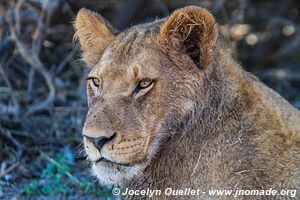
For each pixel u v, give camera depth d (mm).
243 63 23484
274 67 24422
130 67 10203
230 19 23297
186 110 10375
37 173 15031
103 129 9859
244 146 10422
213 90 10469
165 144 10461
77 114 17109
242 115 10555
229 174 10352
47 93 18859
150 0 23203
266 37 24516
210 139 10453
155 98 10211
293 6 26281
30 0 18594
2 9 18859
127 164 10117
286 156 10445
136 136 10055
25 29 19250
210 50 10273
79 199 14023
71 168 15078
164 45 10359
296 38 24391
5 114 17062
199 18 10281
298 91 22297
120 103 10078
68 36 20453
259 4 25578
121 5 22594
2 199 13930
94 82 10547
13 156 15289
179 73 10336
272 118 10664
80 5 20938
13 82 19469
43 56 20188
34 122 17047
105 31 11211
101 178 10125
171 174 10531
